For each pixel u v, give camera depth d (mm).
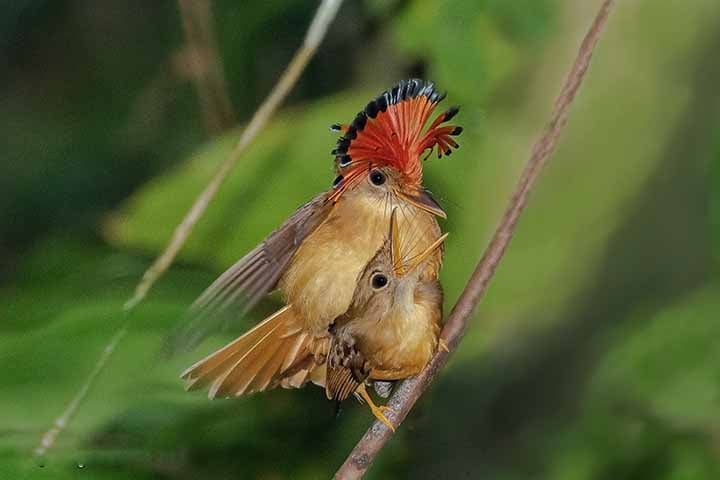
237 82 4469
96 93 4602
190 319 4070
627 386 4156
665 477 4160
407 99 4051
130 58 4598
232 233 4227
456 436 4359
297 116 4246
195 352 4164
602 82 4234
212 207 4227
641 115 4230
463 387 4352
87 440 4129
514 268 4246
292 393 4340
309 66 4430
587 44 4012
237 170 4234
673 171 4230
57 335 4160
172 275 4219
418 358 4027
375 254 4031
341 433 4348
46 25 4648
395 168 4055
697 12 4230
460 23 4215
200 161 4238
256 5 4469
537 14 4215
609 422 4180
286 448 4324
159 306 4180
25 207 4559
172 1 4586
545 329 4273
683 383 4137
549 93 4227
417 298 4027
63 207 4566
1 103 4625
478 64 4211
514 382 4328
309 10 4465
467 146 4227
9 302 4215
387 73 4348
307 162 4234
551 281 4250
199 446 4219
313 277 4059
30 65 4664
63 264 4352
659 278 4238
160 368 4160
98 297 4211
